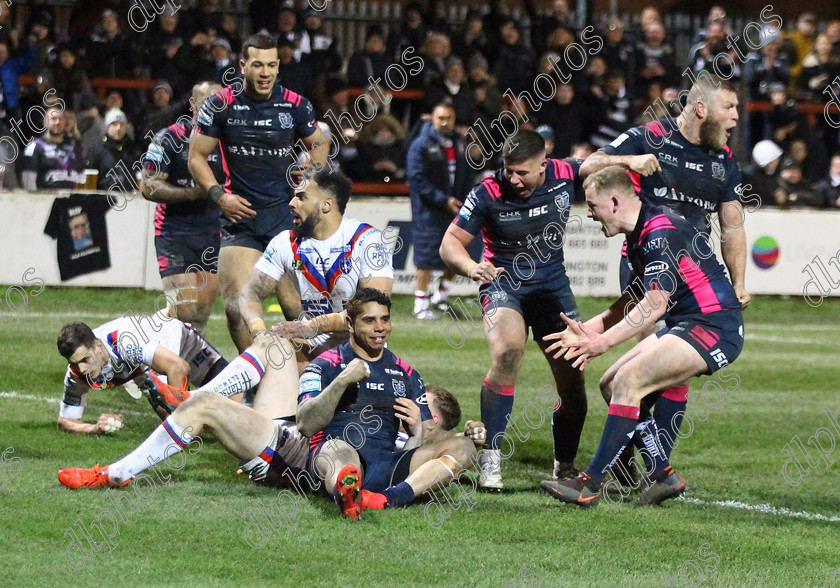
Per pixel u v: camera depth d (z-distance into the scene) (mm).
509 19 52062
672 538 17719
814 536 18531
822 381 35125
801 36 53812
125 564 15047
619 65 50375
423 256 43719
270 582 14633
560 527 17969
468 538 17031
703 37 52094
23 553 15258
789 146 51094
